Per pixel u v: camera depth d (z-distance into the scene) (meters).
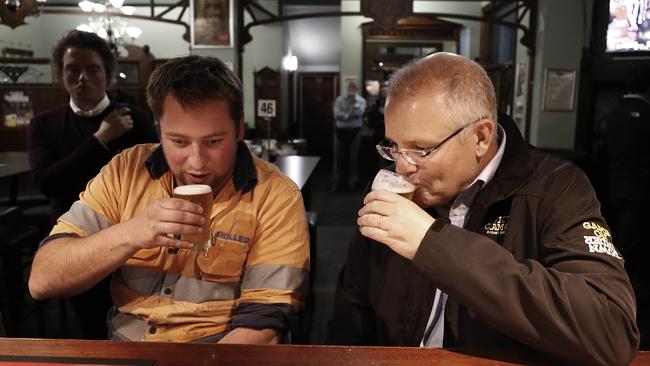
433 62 1.11
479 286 0.90
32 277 1.24
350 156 8.24
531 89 6.19
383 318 1.32
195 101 1.17
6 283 2.74
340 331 1.41
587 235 1.04
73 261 1.17
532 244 1.17
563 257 1.02
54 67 2.37
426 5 8.96
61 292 1.22
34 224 3.68
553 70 5.84
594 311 0.87
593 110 5.41
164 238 1.10
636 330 0.92
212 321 1.31
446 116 1.06
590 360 0.88
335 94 12.59
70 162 2.20
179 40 10.25
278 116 10.05
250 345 1.01
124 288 1.34
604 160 4.95
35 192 6.34
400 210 0.97
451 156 1.09
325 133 12.80
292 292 1.30
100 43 2.35
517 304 0.89
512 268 0.91
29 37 9.98
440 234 0.94
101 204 1.37
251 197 1.36
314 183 9.27
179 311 1.30
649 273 3.98
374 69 9.74
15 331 2.79
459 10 8.97
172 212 1.07
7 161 4.10
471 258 0.92
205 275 1.32
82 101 2.34
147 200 1.38
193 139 1.20
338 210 6.88
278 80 9.95
